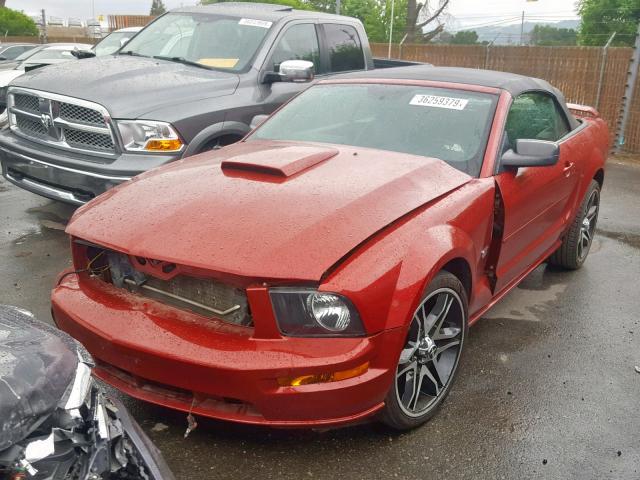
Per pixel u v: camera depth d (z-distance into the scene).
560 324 4.46
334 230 2.76
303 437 3.01
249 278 2.55
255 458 2.85
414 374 3.05
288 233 2.71
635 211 7.56
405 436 3.07
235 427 3.04
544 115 4.71
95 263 3.17
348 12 32.16
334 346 2.59
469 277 3.42
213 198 3.01
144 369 2.68
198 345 2.59
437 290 3.04
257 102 5.94
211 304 2.76
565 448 3.06
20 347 1.80
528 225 4.18
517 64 13.53
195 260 2.62
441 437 3.09
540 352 4.03
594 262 5.80
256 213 2.85
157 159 5.14
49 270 4.94
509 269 4.07
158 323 2.73
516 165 3.73
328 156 3.54
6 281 4.69
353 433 3.06
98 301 2.94
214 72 6.12
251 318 2.66
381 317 2.67
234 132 5.69
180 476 2.71
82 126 5.26
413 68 4.76
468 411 3.33
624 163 10.61
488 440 3.09
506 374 3.73
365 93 4.37
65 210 6.61
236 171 3.34
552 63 12.57
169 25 6.97
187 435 2.96
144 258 2.82
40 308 4.27
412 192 3.20
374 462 2.87
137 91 5.34
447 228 3.13
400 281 2.75
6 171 5.87
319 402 2.58
